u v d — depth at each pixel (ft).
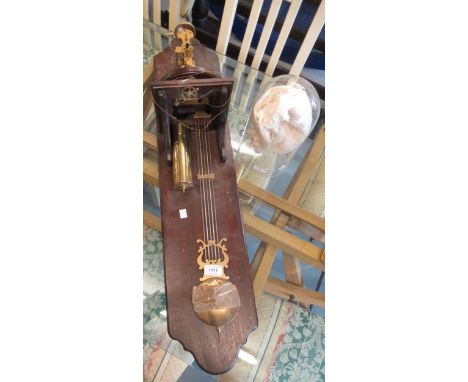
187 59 3.33
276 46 4.12
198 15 4.60
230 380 3.07
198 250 3.15
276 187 3.70
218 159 3.46
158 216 3.46
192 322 2.95
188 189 3.33
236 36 4.78
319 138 4.01
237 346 2.95
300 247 3.47
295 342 3.23
